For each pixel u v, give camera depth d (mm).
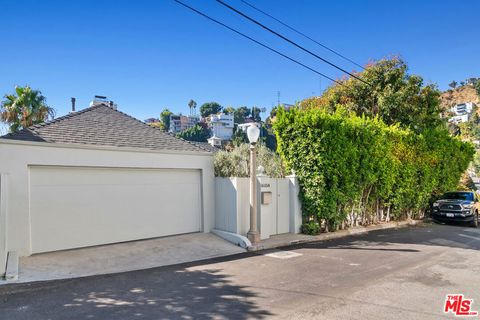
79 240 9109
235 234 10852
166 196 10977
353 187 13453
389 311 5191
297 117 12516
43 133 9625
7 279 6668
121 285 6535
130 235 10109
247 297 5832
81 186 9219
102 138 10562
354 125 13547
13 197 8023
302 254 9461
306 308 5305
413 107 19547
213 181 12016
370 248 10359
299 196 12562
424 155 17859
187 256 9078
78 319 4887
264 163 15961
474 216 16344
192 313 5113
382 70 20266
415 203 17531
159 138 12273
